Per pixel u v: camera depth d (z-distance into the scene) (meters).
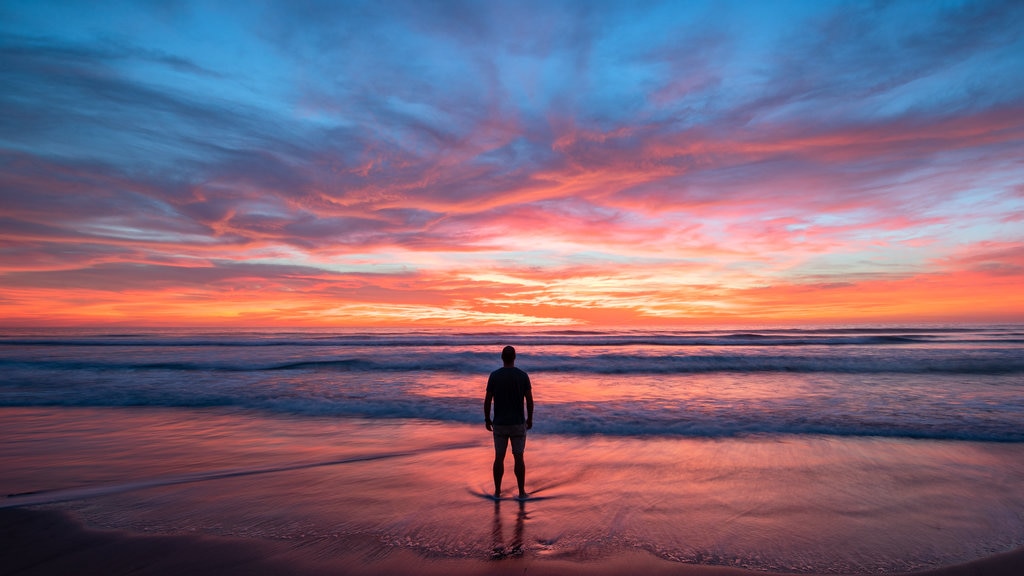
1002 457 6.93
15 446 7.73
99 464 6.69
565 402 11.35
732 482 5.86
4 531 4.40
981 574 3.66
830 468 6.44
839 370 17.48
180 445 7.79
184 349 29.42
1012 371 16.83
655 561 3.82
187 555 3.92
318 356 23.31
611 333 49.75
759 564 3.79
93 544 4.13
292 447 7.67
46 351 28.08
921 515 4.81
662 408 10.55
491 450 7.46
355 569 3.69
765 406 10.81
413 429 9.01
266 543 4.15
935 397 11.85
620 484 5.80
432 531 4.39
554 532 4.37
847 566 3.77
